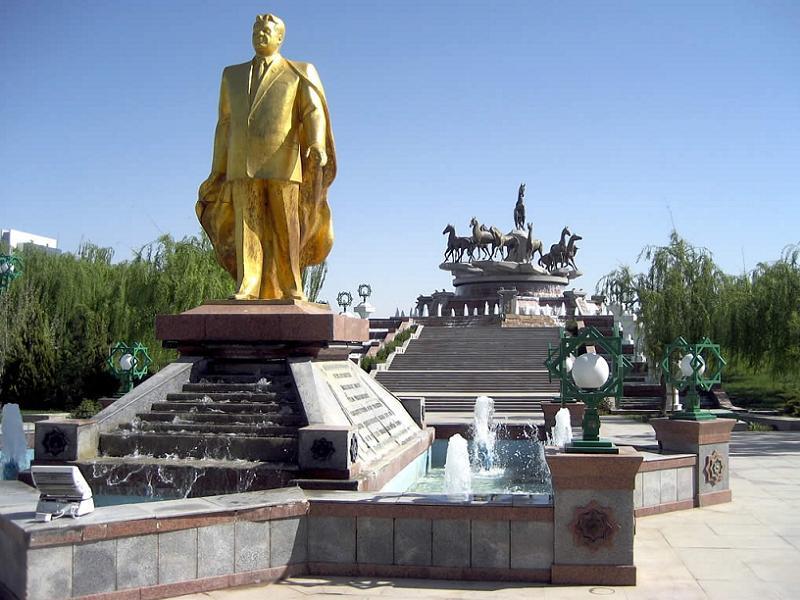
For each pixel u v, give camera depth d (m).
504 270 58.56
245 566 7.95
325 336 12.56
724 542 9.77
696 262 29.83
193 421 11.41
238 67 13.70
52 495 7.30
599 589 7.80
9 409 13.62
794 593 7.69
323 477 9.64
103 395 31.92
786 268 28.86
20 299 31.42
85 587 7.04
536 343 40.00
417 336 42.94
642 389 32.03
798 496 12.97
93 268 35.88
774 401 33.38
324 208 14.56
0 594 7.14
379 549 8.28
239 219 13.41
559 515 8.03
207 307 13.16
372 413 14.05
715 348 12.70
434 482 14.66
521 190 65.12
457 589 7.81
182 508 7.80
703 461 12.08
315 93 13.37
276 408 11.51
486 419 23.48
